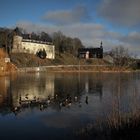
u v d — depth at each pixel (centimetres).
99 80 11531
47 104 5106
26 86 8406
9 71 14688
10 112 4381
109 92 7169
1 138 3050
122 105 4303
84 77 13462
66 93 7019
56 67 19900
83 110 4541
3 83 9131
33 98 5984
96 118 3806
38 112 4375
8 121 3788
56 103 5247
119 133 2797
